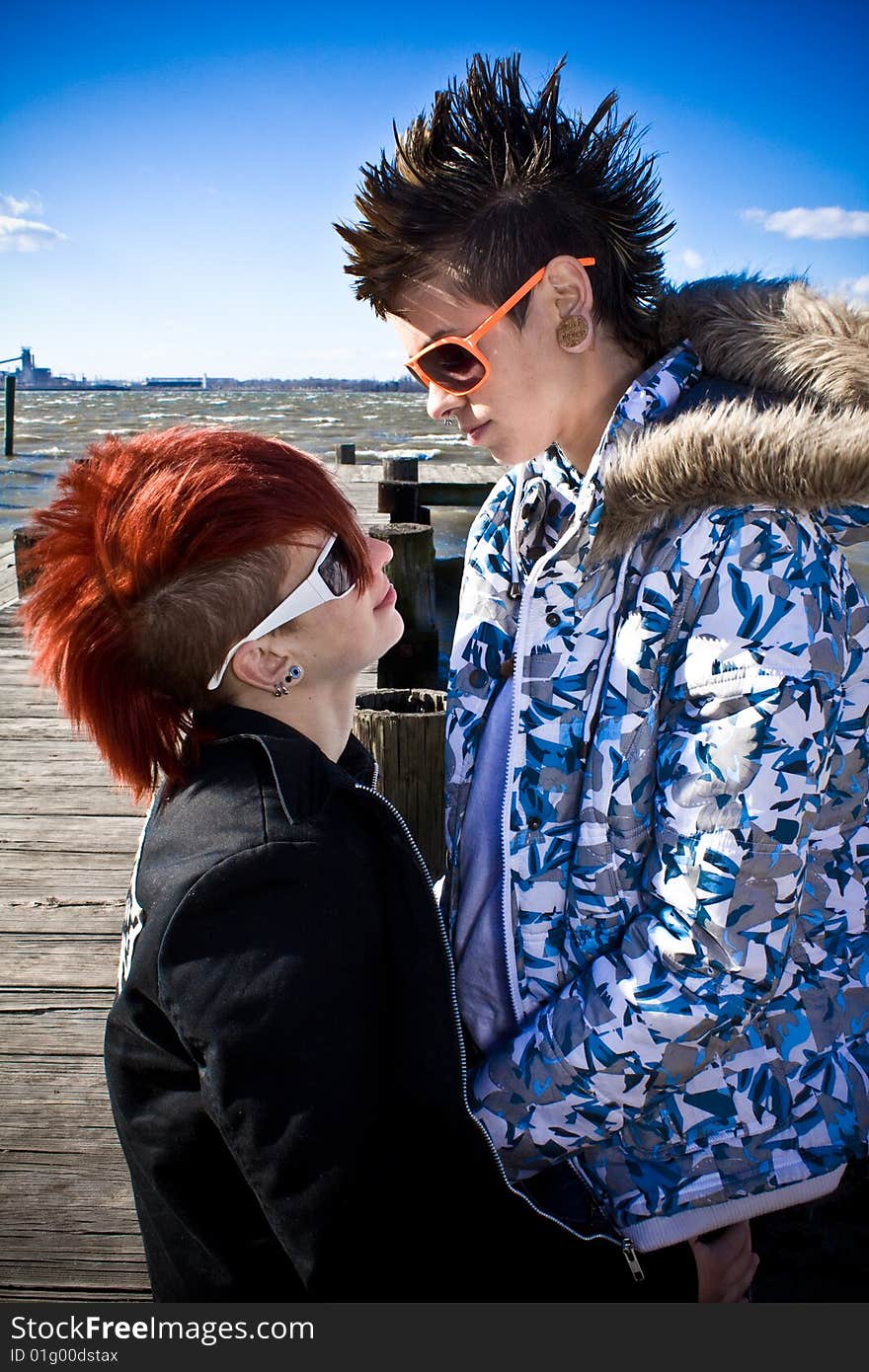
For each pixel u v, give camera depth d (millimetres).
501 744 1259
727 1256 1211
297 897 922
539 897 1198
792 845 972
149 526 957
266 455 1008
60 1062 2090
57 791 3539
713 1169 1141
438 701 2621
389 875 1018
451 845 1364
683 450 979
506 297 1109
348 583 1048
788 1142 1133
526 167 1062
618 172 1110
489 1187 1033
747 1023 1073
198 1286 1006
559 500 1329
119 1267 1597
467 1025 1297
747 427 950
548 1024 1129
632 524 1047
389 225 1106
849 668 1067
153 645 997
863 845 1179
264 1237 995
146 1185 1044
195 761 1049
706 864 986
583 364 1181
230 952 901
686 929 1014
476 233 1085
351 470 11641
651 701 1067
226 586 971
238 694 1077
